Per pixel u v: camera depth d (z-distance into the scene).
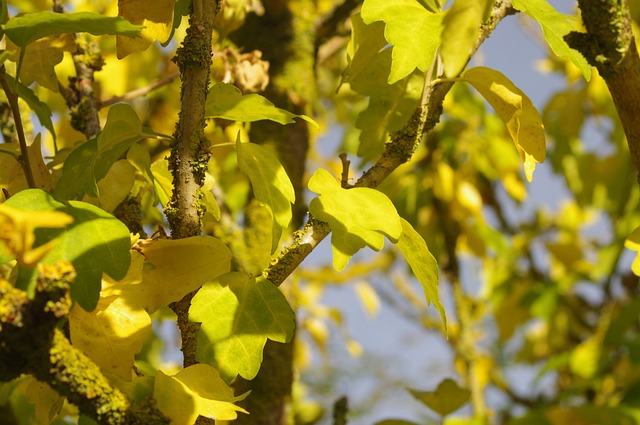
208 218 0.94
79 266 0.78
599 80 1.89
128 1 0.88
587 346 1.70
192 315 0.84
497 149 1.71
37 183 0.91
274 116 0.88
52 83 0.99
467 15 0.82
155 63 1.26
